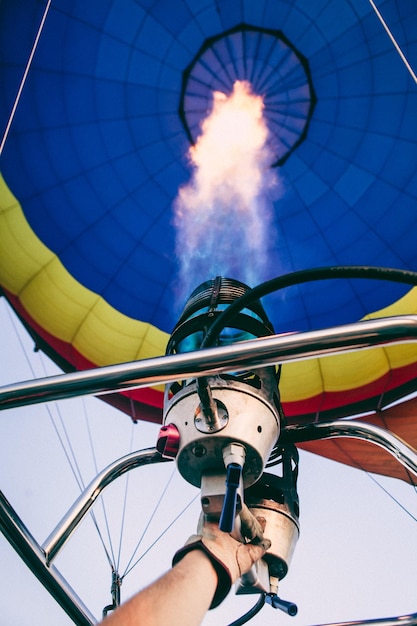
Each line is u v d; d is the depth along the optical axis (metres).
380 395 5.18
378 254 6.15
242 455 1.38
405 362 5.13
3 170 5.66
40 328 5.39
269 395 1.60
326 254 6.35
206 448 1.42
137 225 6.48
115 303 6.06
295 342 1.01
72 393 1.06
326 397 5.31
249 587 1.45
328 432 1.73
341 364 5.36
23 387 1.06
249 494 1.67
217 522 1.28
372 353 5.29
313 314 5.97
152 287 6.26
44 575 1.47
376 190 6.27
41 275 5.68
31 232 5.78
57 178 6.15
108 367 1.06
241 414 1.47
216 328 1.27
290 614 1.42
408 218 6.06
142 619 0.80
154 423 5.15
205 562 1.02
